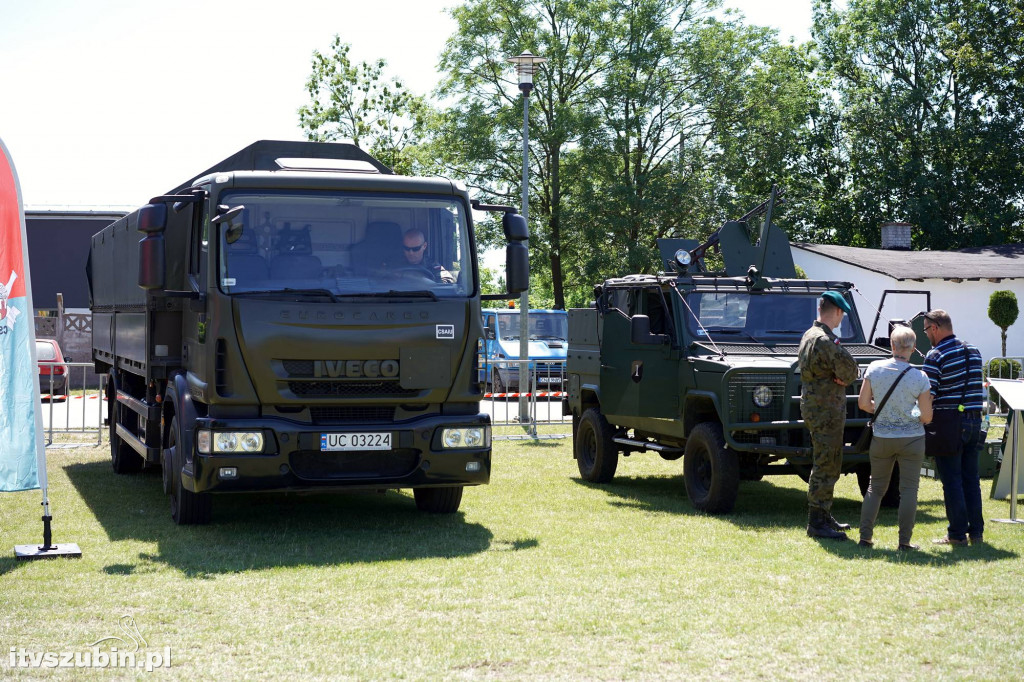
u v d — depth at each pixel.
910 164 49.38
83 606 6.10
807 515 9.77
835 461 8.47
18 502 10.16
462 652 5.27
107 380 12.95
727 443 9.52
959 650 5.34
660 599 6.37
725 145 41.12
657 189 39.31
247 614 5.95
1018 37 47.44
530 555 7.72
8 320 7.66
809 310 11.09
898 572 7.14
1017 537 8.53
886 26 50.97
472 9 41.75
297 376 8.02
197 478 8.02
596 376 12.19
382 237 8.38
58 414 20.20
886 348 11.16
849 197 52.31
